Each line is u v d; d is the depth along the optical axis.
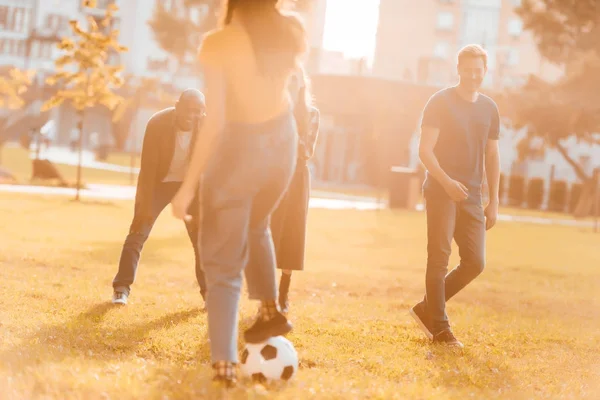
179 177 7.70
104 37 25.89
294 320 7.34
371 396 4.30
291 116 4.30
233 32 4.09
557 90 44.16
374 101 47.47
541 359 6.46
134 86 54.88
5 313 6.63
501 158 68.19
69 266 10.50
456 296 10.90
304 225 7.48
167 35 55.09
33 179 32.81
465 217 6.82
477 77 6.73
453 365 5.77
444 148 6.76
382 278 12.29
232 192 4.18
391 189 35.28
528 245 22.89
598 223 40.97
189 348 5.65
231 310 4.20
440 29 77.94
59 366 4.52
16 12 86.38
